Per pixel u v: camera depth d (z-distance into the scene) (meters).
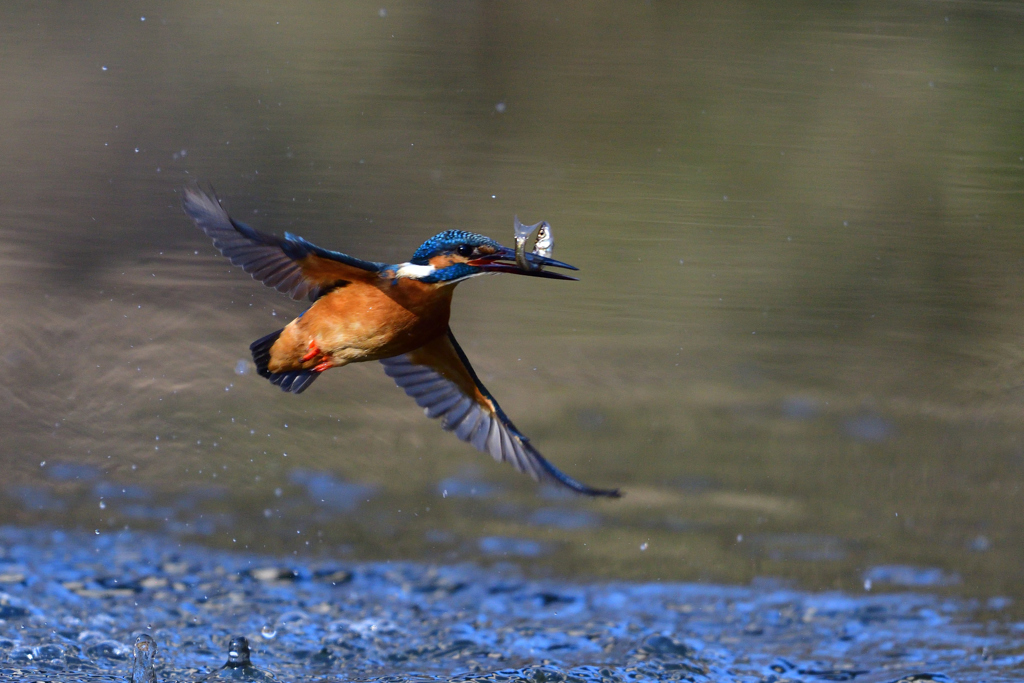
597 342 13.33
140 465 10.29
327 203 16.17
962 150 19.19
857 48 24.03
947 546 9.10
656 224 16.47
